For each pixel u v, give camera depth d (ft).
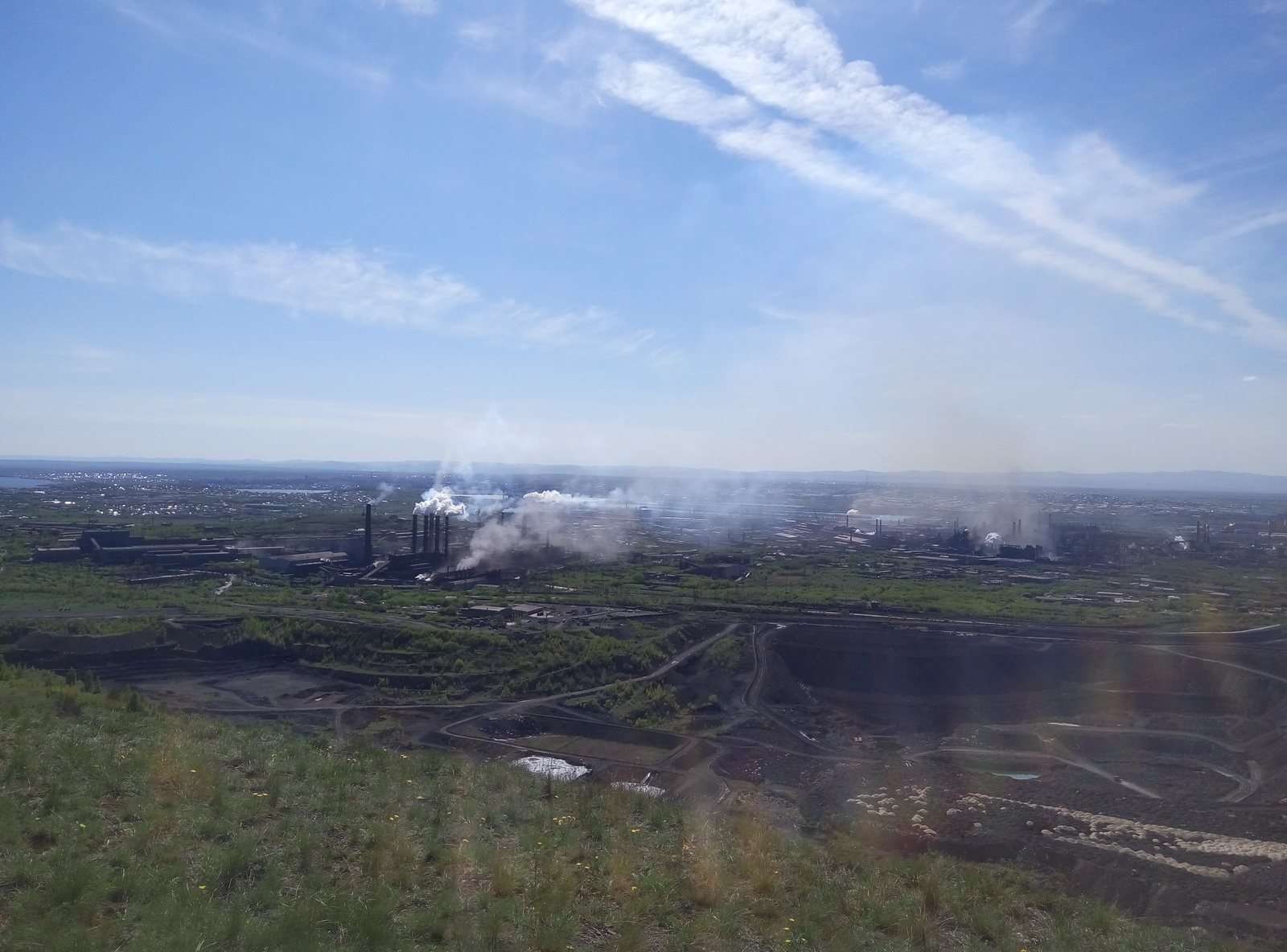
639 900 47.16
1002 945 50.19
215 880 43.75
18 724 69.31
